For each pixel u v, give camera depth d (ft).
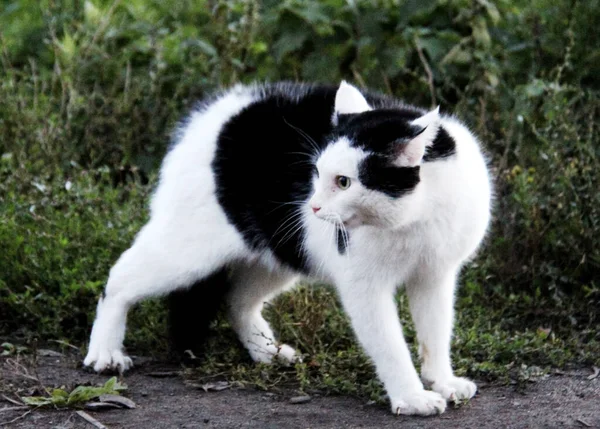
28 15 49.29
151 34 42.80
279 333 28.04
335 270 23.58
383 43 40.98
